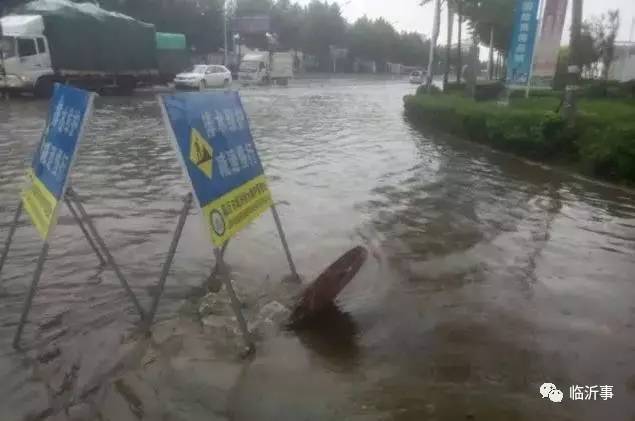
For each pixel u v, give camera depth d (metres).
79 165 9.91
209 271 5.20
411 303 4.60
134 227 6.41
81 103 3.75
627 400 3.37
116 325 4.16
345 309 4.48
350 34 77.25
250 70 41.84
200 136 3.83
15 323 4.19
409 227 6.69
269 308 4.46
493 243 6.15
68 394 3.36
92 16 24.83
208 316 4.30
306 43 68.31
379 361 3.74
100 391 3.38
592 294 4.84
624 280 5.17
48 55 22.81
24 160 10.07
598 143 9.97
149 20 44.62
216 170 3.93
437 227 6.71
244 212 4.21
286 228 6.54
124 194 7.93
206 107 4.00
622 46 35.62
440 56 81.44
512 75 17.47
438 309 4.50
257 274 5.16
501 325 4.25
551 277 5.21
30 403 3.27
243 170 4.34
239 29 56.75
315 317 4.30
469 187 8.95
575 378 3.58
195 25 49.56
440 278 5.13
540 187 9.05
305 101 26.95
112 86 27.28
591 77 33.62
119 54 26.86
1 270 4.83
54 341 3.94
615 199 8.28
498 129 12.77
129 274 5.08
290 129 15.95
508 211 7.50
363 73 82.62
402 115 21.38
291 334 4.08
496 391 3.43
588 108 16.14
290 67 44.69
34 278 3.83
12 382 3.46
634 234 6.59
